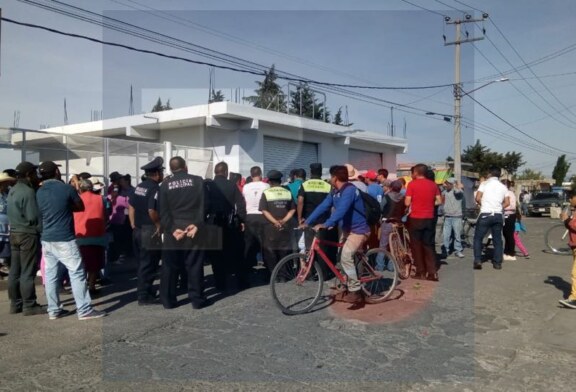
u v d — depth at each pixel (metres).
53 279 6.14
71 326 5.80
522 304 6.79
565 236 14.49
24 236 6.27
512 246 10.66
